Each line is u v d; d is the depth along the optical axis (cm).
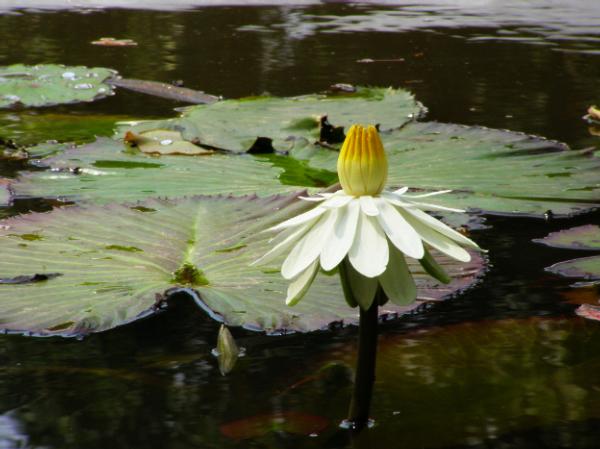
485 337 289
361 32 816
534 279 302
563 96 551
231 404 278
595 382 280
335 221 269
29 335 289
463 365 283
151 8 966
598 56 693
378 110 493
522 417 275
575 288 300
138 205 318
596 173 367
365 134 270
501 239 314
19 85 568
